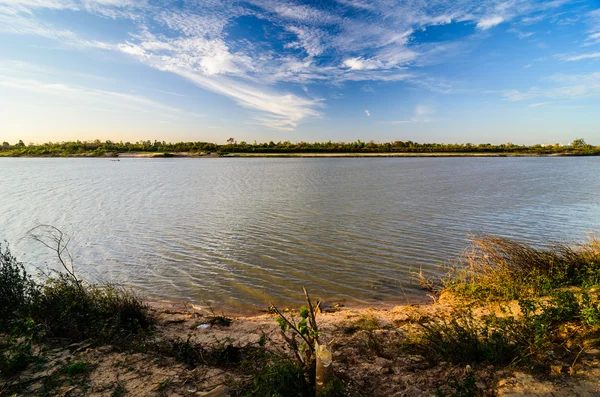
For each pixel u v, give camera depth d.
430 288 9.10
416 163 65.25
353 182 33.12
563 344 4.38
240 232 14.66
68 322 5.54
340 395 3.75
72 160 93.12
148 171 50.28
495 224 15.55
